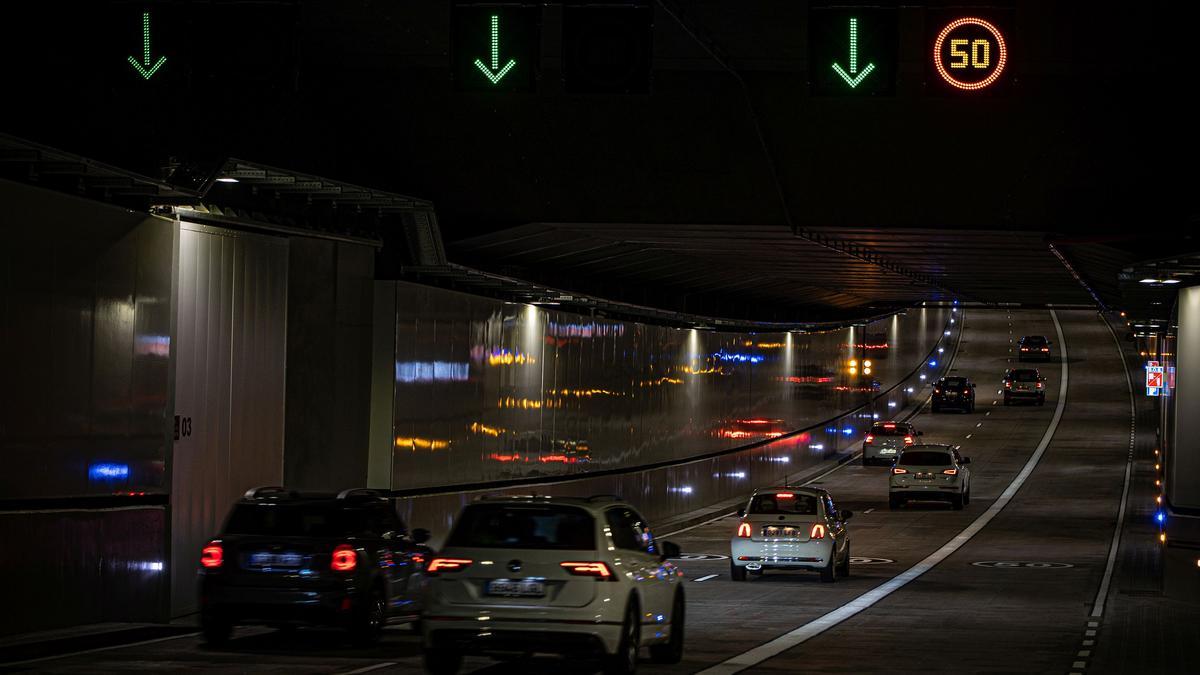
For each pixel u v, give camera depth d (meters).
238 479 25.56
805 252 39.41
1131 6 22.12
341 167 29.44
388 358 30.75
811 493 32.44
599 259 41.03
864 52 14.02
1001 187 28.86
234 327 25.41
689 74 27.50
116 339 21.73
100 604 21.14
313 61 27.38
